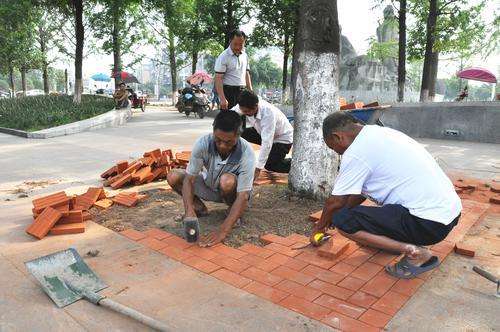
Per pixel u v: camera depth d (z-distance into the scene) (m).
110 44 24.23
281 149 5.70
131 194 4.96
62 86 68.25
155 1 21.58
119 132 12.30
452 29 16.42
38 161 7.69
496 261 3.46
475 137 10.76
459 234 3.95
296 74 4.75
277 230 4.04
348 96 25.25
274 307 2.74
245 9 18.88
